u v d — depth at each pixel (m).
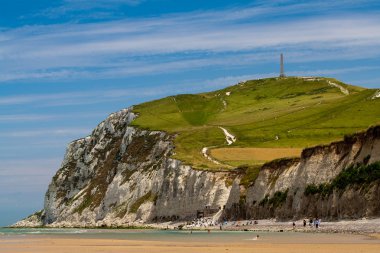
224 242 68.50
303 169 112.19
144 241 75.75
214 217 146.50
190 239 78.44
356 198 89.25
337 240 63.34
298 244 60.00
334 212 95.19
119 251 57.03
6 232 132.62
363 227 79.25
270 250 53.47
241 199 136.25
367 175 89.44
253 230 107.75
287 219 111.31
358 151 96.88
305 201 106.44
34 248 63.31
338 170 100.88
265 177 129.25
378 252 47.28
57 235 104.69
